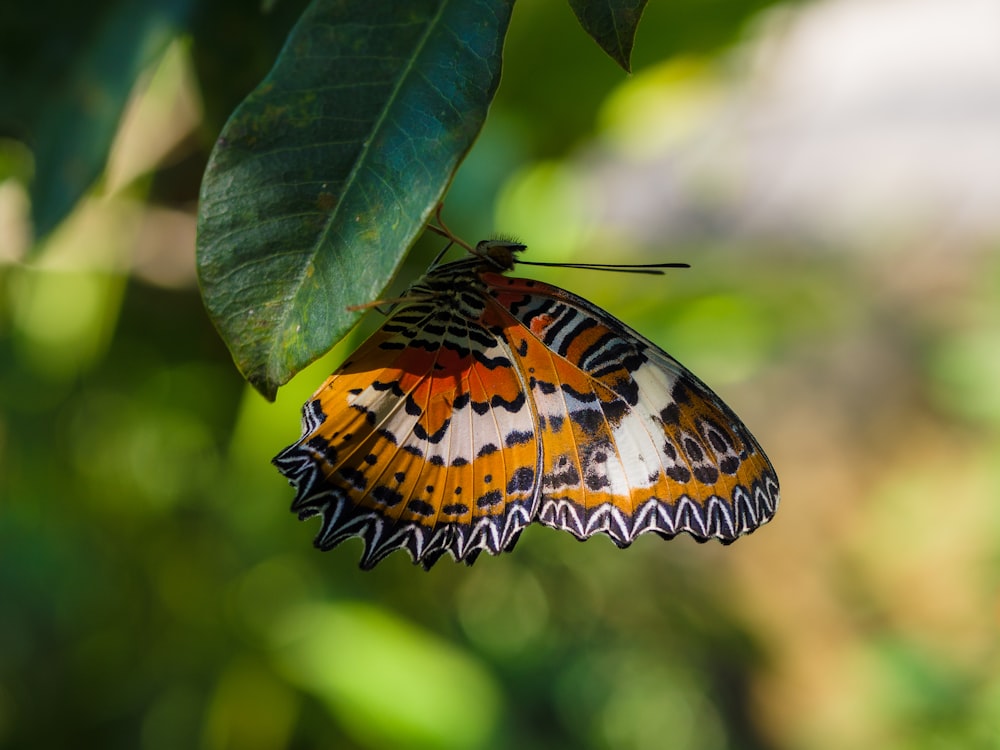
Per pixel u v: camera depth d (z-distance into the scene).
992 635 0.41
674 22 0.26
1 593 0.28
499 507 0.22
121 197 0.25
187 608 0.29
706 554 0.69
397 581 0.31
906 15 0.86
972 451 0.67
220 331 0.17
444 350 0.21
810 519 0.71
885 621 0.58
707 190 0.40
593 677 0.41
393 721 0.28
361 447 0.21
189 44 0.20
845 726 0.53
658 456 0.22
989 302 0.49
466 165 0.28
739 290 0.32
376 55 0.17
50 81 0.20
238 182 0.17
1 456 0.28
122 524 0.29
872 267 0.82
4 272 0.27
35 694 0.29
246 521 0.28
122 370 0.28
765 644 0.52
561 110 0.28
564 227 0.30
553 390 0.22
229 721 0.29
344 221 0.17
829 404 0.78
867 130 0.87
